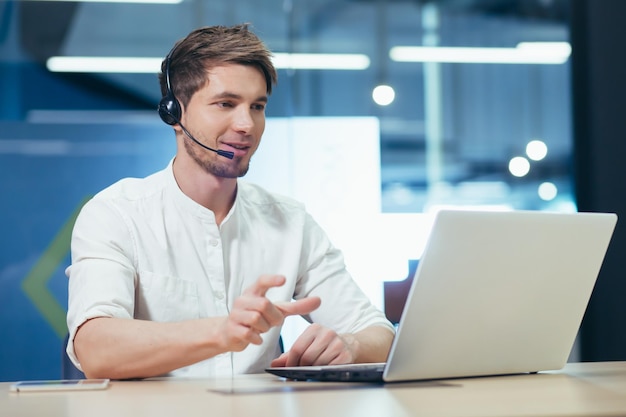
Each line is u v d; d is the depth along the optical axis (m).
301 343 1.60
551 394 1.11
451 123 4.32
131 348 1.48
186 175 1.94
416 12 4.38
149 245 1.90
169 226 1.94
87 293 1.68
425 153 4.30
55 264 4.02
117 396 1.18
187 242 1.94
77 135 4.07
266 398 1.11
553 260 1.39
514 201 4.30
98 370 1.52
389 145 4.29
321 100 4.30
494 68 4.34
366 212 4.25
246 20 4.29
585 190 3.30
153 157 4.11
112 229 1.86
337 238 4.23
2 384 1.55
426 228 4.26
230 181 1.96
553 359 1.48
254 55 1.86
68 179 4.05
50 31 4.10
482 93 4.33
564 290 1.43
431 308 1.26
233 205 2.00
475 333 1.33
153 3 4.20
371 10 4.35
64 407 1.06
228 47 1.85
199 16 4.22
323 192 4.24
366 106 4.32
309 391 1.19
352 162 4.27
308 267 2.12
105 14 4.14
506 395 1.11
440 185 4.28
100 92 4.11
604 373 1.47
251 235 2.04
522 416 0.89
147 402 1.09
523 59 4.35
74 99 4.08
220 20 4.25
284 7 4.33
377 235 4.24
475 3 4.36
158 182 1.98
